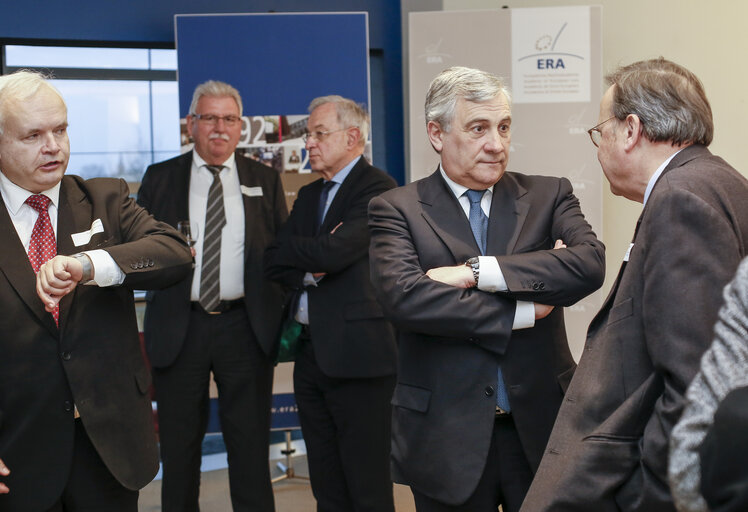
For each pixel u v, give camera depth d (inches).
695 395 38.1
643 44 176.6
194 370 125.8
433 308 72.3
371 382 117.2
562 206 81.7
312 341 118.0
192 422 126.6
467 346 74.2
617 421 54.0
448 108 76.2
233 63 165.2
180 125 164.6
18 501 71.7
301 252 114.8
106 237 79.1
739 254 49.8
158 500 158.6
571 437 57.2
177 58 164.4
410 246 77.6
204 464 184.1
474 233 79.0
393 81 202.5
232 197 132.7
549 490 56.1
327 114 122.3
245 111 165.9
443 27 167.2
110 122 191.5
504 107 76.3
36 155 72.1
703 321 48.1
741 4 168.2
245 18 165.2
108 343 76.7
